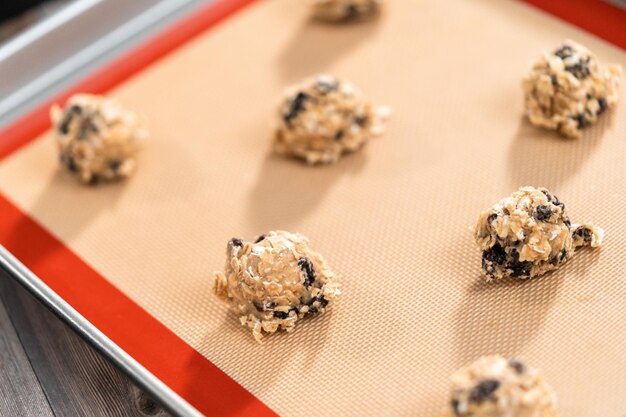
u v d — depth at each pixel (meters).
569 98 0.67
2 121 0.76
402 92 0.73
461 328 0.61
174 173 0.71
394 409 0.59
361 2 0.77
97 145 0.70
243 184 0.70
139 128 0.72
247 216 0.68
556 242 0.61
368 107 0.71
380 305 0.63
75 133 0.71
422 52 0.75
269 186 0.70
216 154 0.72
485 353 0.60
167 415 0.62
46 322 0.67
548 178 0.66
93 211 0.70
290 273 0.62
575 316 0.61
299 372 0.61
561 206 0.62
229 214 0.69
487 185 0.67
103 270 0.67
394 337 0.62
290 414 0.60
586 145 0.67
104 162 0.71
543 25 0.75
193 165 0.72
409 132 0.71
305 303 0.62
